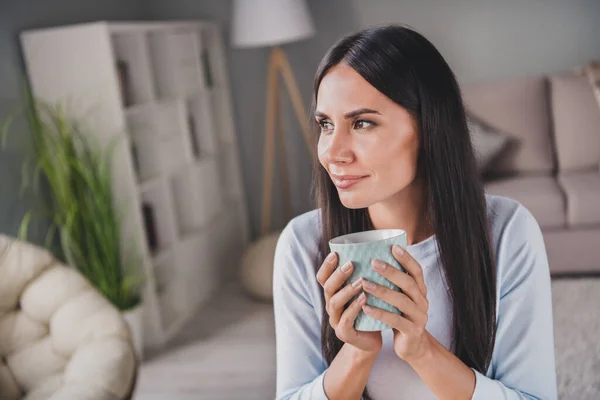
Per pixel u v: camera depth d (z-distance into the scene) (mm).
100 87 2895
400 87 792
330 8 4172
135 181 2973
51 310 1730
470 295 893
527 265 917
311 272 972
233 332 3191
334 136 810
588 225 3152
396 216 919
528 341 903
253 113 4359
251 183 4453
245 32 3742
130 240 3006
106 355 1558
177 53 3609
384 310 739
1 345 1734
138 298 3010
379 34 806
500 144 3557
